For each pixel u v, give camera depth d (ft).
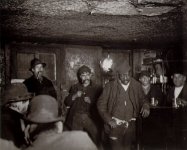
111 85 16.07
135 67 27.12
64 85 24.49
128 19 15.84
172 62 26.04
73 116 18.28
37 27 18.35
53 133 5.59
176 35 21.35
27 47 23.75
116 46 26.55
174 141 16.99
